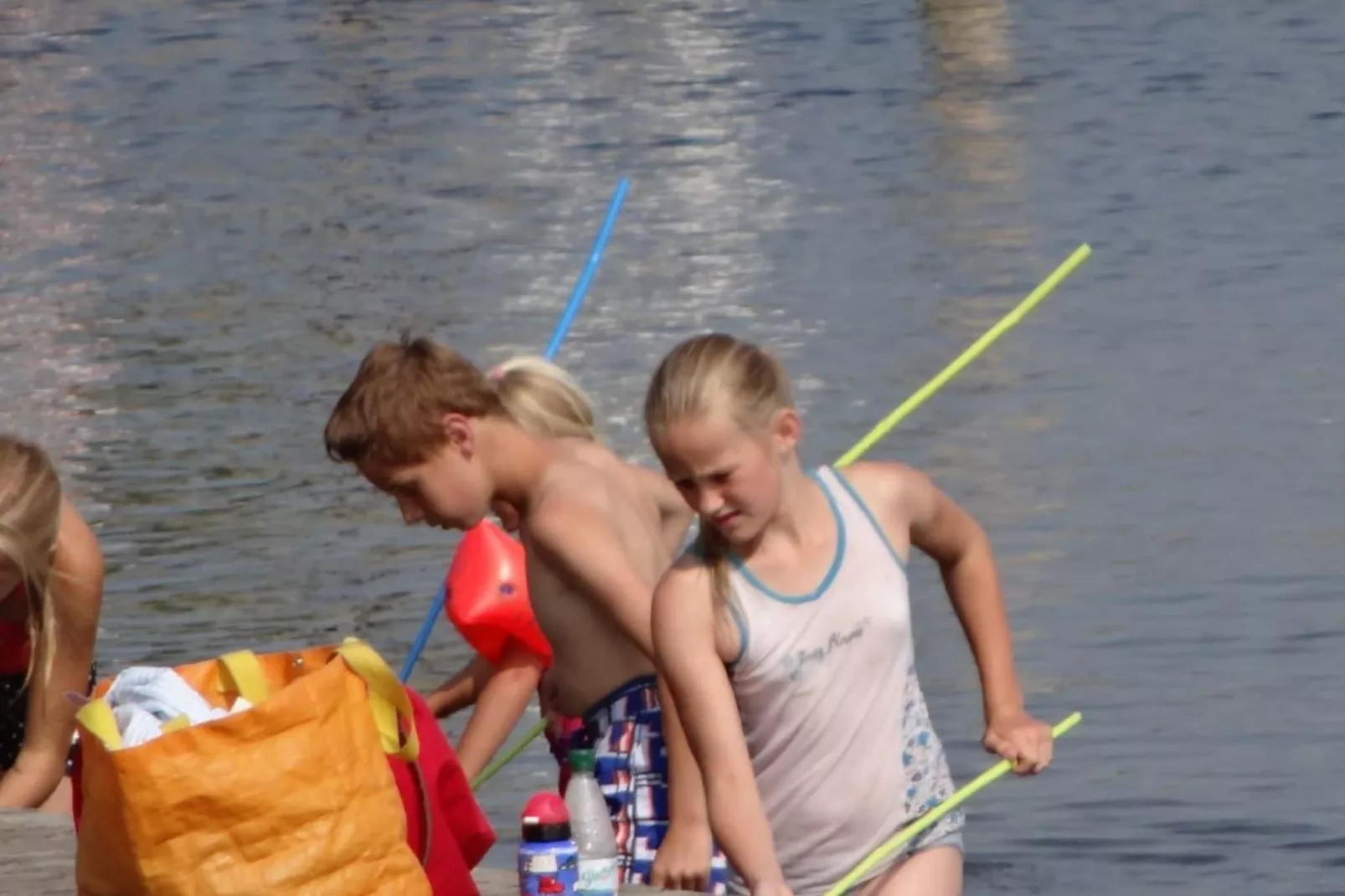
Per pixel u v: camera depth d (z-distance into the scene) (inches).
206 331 2346.2
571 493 697.6
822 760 597.6
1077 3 4783.5
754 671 589.9
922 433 1811.0
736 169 3292.3
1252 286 2325.3
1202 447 1724.9
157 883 533.0
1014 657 1302.9
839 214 2901.1
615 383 2038.6
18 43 4881.9
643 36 4633.4
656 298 2426.2
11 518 740.7
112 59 4650.6
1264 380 1929.1
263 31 4906.5
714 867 705.0
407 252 2780.5
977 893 1024.9
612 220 1029.8
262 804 534.3
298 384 2068.2
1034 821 1095.6
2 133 3924.7
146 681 566.3
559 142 3595.0
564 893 625.9
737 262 2613.2
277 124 3885.3
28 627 810.2
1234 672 1274.6
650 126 3700.8
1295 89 3722.9
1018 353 2079.2
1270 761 1152.2
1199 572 1438.2
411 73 4328.3
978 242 2662.4
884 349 2117.4
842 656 593.9
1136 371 1983.3
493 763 998.4
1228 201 2839.6
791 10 4872.0
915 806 607.5
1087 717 1218.0
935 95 3873.0
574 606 719.1
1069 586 1423.5
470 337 2273.6
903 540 612.1
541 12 4997.5
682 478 571.2
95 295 2588.6
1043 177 3093.0
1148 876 1040.2
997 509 1595.7
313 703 542.9
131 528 1588.3
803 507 598.9
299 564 1486.2
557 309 2391.7
